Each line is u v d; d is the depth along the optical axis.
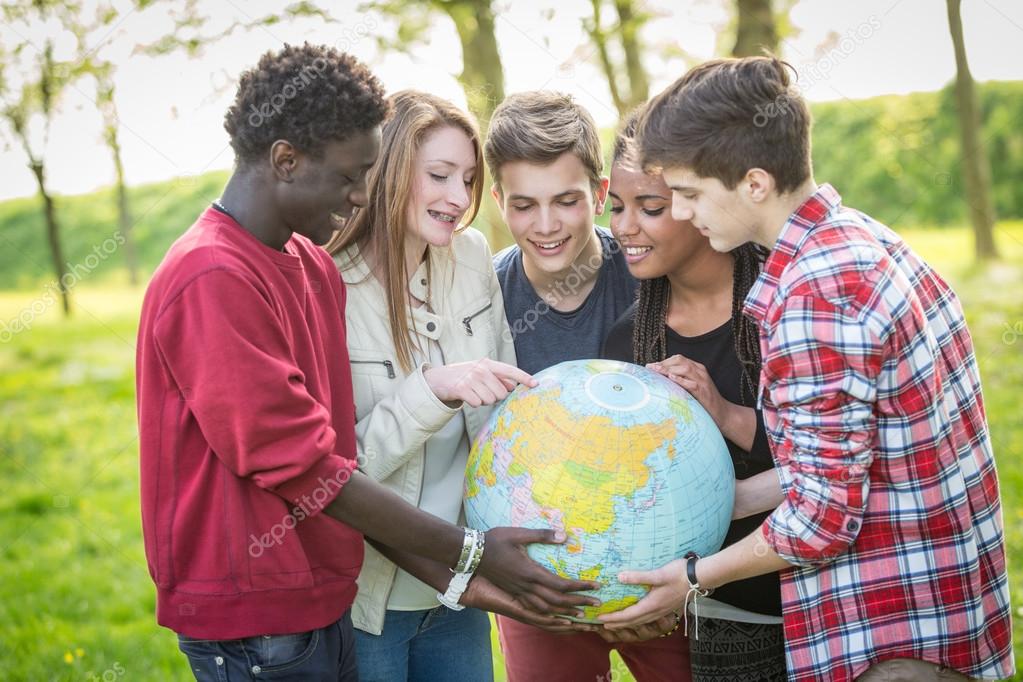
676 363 2.71
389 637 2.83
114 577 4.94
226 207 2.31
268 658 2.33
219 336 2.15
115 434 7.23
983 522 2.46
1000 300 8.43
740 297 2.72
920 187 11.52
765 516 2.79
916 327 2.24
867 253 2.21
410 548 2.40
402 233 2.68
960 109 9.75
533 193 2.79
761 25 7.99
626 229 2.68
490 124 2.89
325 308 2.52
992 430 5.73
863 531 2.35
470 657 2.97
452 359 2.87
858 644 2.38
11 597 4.70
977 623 2.38
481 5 7.70
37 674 4.00
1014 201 11.62
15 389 8.27
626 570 2.38
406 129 2.64
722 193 2.35
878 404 2.26
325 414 2.29
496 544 2.40
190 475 2.28
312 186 2.29
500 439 2.50
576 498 2.36
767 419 2.37
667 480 2.37
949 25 9.22
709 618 2.80
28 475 6.40
